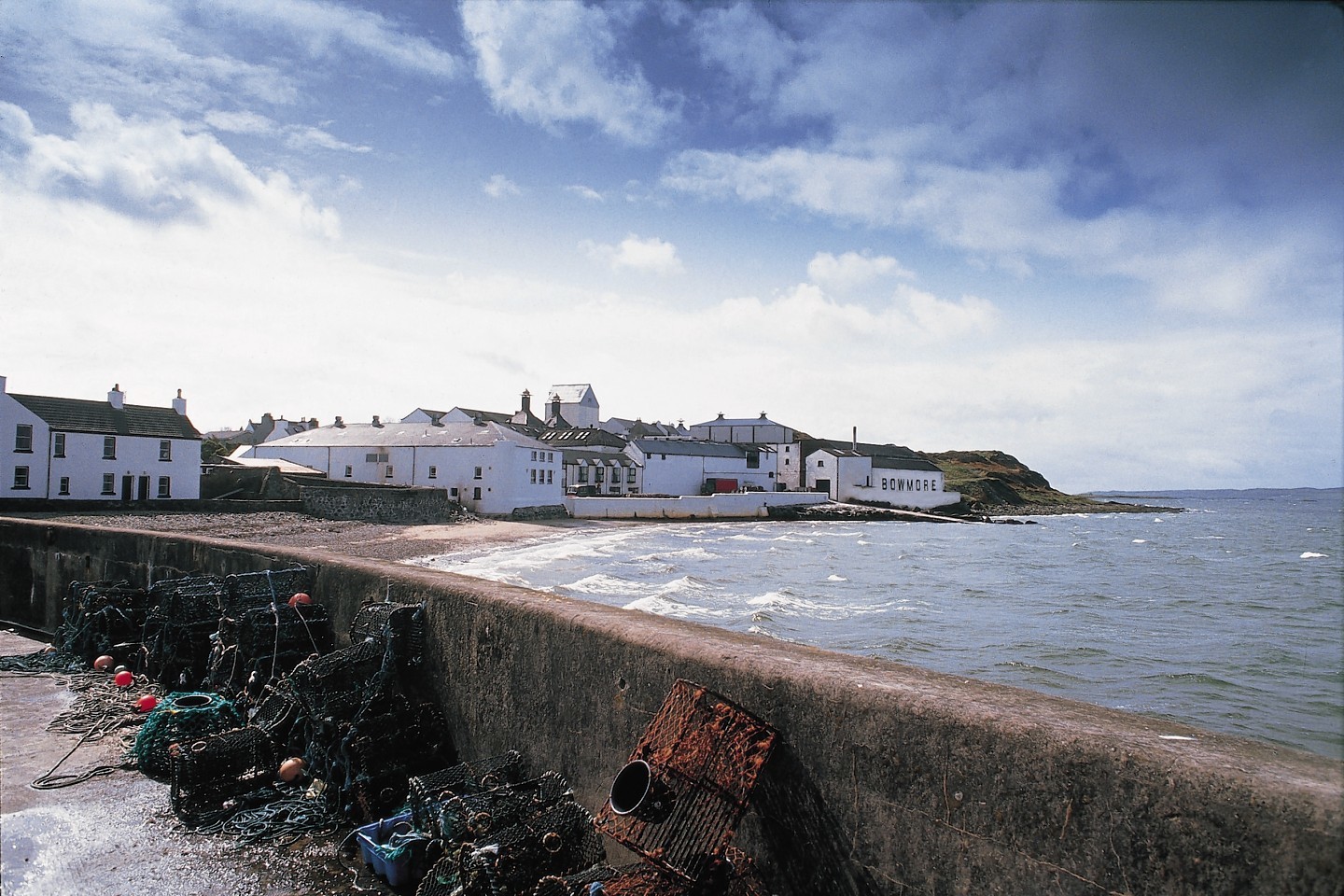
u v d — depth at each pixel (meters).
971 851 2.74
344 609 6.76
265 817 5.02
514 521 71.94
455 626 5.43
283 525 49.69
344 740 5.07
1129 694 18.41
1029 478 184.62
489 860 3.72
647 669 4.01
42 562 11.27
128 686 7.54
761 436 119.56
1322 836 2.03
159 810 5.15
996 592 35.78
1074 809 2.51
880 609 30.34
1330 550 60.69
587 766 4.35
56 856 4.53
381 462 74.12
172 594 7.68
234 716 6.13
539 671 4.70
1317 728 15.66
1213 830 2.22
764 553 53.34
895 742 2.97
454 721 5.39
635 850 3.31
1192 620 28.73
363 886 4.29
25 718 6.91
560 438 104.06
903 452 126.31
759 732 3.35
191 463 51.75
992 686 3.14
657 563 44.12
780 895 3.29
